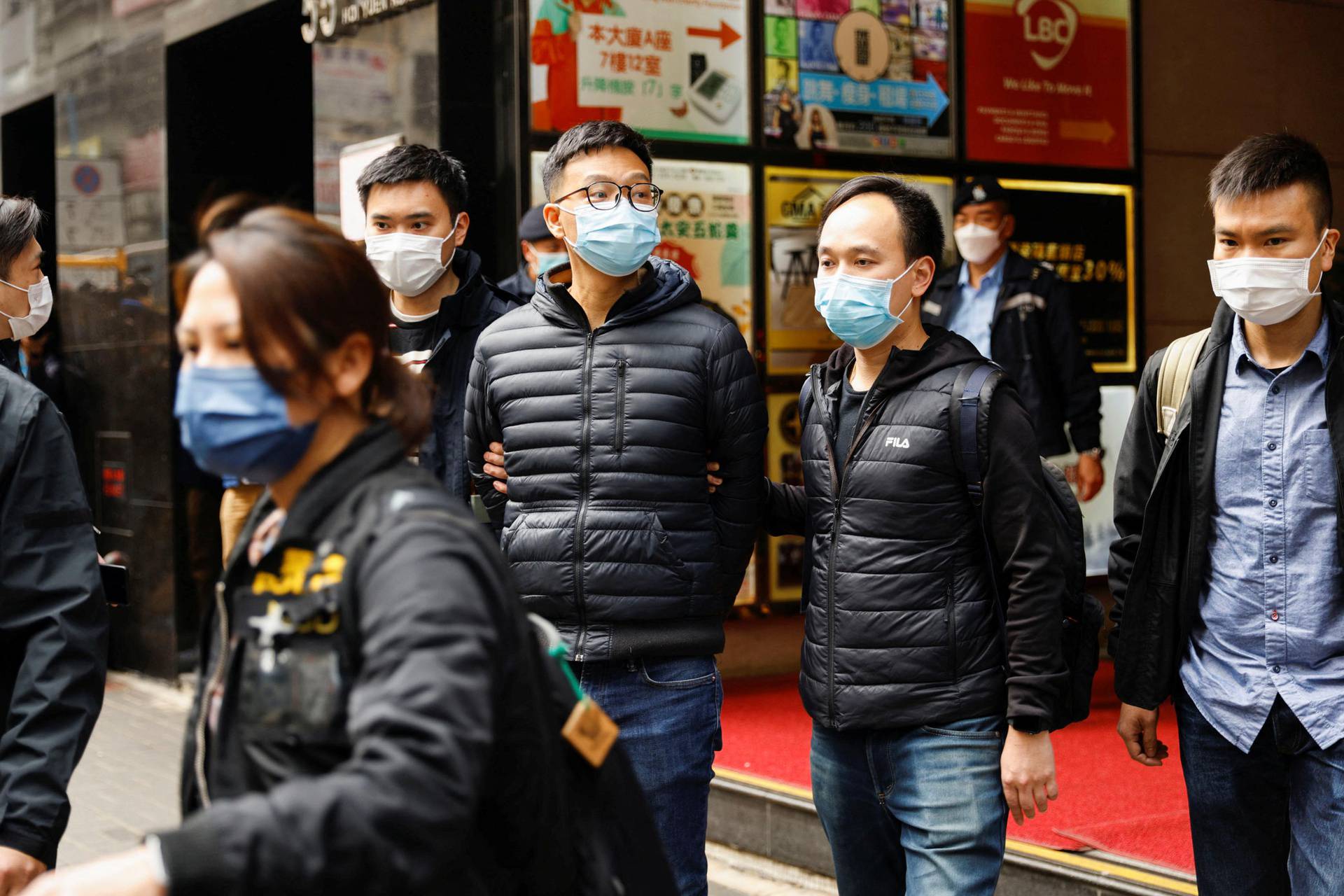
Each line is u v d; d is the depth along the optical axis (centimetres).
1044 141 710
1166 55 761
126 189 798
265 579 148
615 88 601
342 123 645
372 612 134
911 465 271
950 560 272
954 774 268
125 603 290
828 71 654
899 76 671
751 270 640
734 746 537
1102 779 475
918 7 674
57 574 252
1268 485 262
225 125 777
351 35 634
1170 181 764
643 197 299
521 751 149
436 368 350
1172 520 277
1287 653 260
